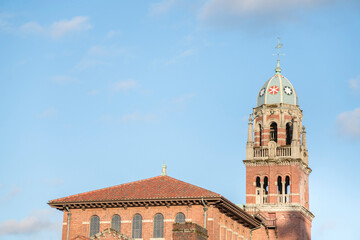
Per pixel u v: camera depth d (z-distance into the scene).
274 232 195.38
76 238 127.50
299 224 196.25
